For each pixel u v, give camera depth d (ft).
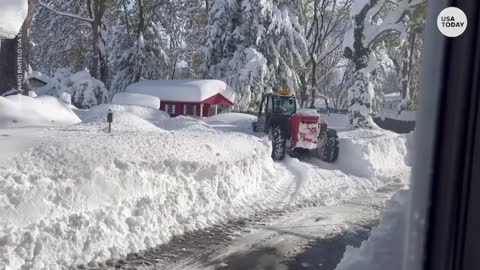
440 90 8.69
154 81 85.76
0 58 46.96
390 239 12.86
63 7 116.47
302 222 25.59
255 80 88.38
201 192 25.32
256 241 21.76
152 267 17.83
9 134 26.43
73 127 34.45
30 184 18.30
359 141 46.24
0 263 15.28
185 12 127.54
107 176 21.02
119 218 20.02
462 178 8.16
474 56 8.09
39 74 92.43
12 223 16.66
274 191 33.14
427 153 8.93
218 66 92.68
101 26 107.86
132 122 38.96
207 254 19.66
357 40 58.08
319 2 112.27
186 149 27.30
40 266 16.15
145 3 113.39
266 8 90.27
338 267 14.97
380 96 64.13
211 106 81.10
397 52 54.90
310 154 47.09
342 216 27.27
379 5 56.08
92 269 17.10
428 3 9.18
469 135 8.07
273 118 47.80
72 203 18.97
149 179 22.71
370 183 39.17
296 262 19.04
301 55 96.48
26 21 54.95
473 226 7.93
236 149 32.76
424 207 8.92
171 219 22.43
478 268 7.81
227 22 92.48
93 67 107.45
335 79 145.18
